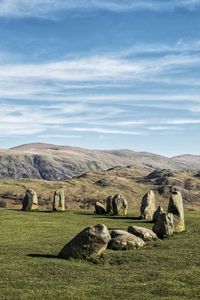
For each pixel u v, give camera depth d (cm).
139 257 3369
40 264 3136
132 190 19038
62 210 7525
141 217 6350
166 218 4497
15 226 5403
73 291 2473
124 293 2452
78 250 3344
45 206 14438
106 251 3559
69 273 2898
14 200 14938
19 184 17338
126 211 7006
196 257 3384
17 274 2847
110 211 7231
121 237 3791
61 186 17788
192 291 2489
